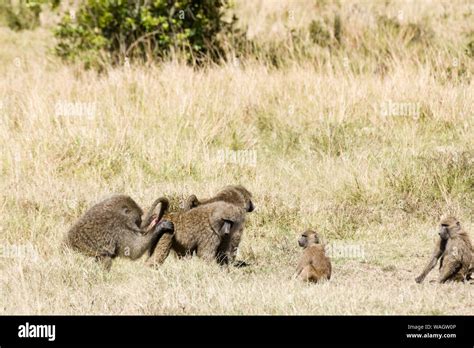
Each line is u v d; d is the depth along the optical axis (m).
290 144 18.14
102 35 23.88
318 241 11.30
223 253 11.78
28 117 17.69
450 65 22.34
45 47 25.97
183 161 16.45
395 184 15.26
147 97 19.25
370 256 12.59
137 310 9.61
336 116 18.88
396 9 27.05
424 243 13.23
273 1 28.30
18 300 9.90
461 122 18.64
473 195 15.02
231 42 24.62
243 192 12.49
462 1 27.14
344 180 15.53
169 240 11.32
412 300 9.91
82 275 10.77
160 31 23.64
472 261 10.94
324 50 24.45
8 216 13.47
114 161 16.44
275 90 20.47
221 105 19.14
